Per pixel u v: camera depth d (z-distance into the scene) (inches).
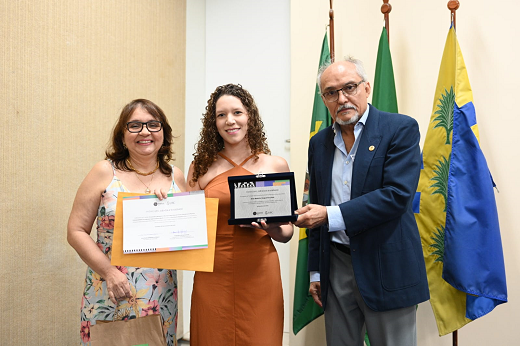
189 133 143.6
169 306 74.0
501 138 103.0
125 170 74.6
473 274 88.6
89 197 72.0
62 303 94.6
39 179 89.0
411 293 68.3
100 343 65.9
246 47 144.3
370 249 70.2
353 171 71.9
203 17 149.6
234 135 74.7
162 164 78.7
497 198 102.9
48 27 91.0
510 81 102.5
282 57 138.8
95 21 104.0
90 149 102.4
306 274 106.3
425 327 107.1
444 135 96.3
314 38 122.4
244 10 144.9
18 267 84.5
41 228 89.5
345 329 75.7
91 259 68.4
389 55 104.5
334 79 73.5
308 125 121.9
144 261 67.9
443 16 109.0
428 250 97.3
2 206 81.2
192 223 68.5
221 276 73.0
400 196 66.8
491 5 104.3
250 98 77.3
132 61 116.7
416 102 111.5
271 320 72.9
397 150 69.9
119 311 69.7
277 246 137.3
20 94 84.7
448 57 97.7
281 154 137.4
